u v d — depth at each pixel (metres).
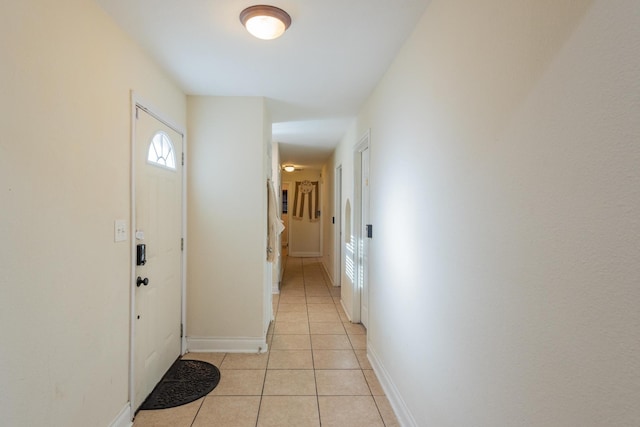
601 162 0.66
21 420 1.13
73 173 1.38
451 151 1.34
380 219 2.49
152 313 2.19
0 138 1.03
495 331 1.03
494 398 1.03
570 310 0.74
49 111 1.24
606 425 0.65
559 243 0.77
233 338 2.88
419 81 1.70
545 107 0.82
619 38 0.63
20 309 1.12
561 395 0.77
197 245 2.85
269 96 2.85
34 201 1.17
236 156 2.86
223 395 2.19
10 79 1.07
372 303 2.71
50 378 1.26
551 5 0.80
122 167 1.77
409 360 1.81
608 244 0.65
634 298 0.60
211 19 1.68
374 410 2.05
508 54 0.97
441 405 1.41
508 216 0.97
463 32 1.25
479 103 1.13
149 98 2.09
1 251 1.04
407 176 1.87
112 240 1.68
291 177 8.69
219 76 2.41
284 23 1.65
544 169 0.82
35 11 1.17
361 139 3.16
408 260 1.84
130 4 1.55
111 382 1.68
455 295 1.29
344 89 2.69
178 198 2.65
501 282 1.00
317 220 8.68
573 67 0.73
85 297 1.47
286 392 2.24
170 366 2.54
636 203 0.59
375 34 1.84
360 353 2.88
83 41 1.44
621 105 0.62
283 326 3.53
